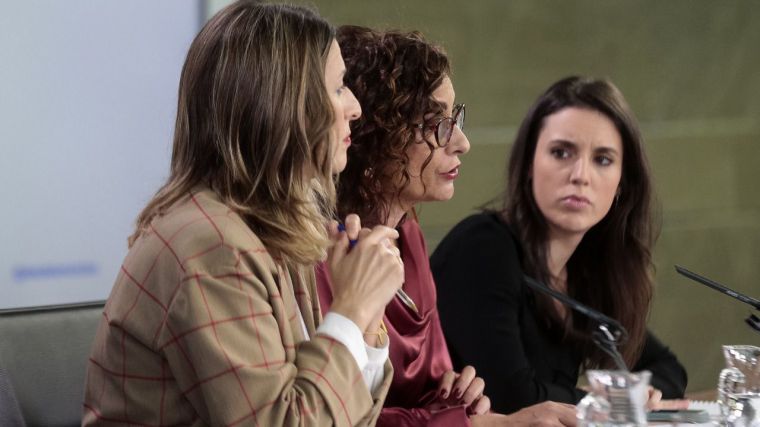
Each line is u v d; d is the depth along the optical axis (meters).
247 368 3.97
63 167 9.77
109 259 10.05
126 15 9.95
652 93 13.12
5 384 4.87
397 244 6.19
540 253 7.04
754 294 13.70
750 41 13.55
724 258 13.58
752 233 13.70
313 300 4.87
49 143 9.70
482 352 6.67
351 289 4.51
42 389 5.18
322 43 4.48
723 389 5.04
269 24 4.39
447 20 11.95
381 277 4.56
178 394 4.12
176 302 4.01
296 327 4.43
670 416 5.19
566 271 7.31
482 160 12.17
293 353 4.26
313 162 4.51
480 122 12.20
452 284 6.89
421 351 5.88
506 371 6.61
